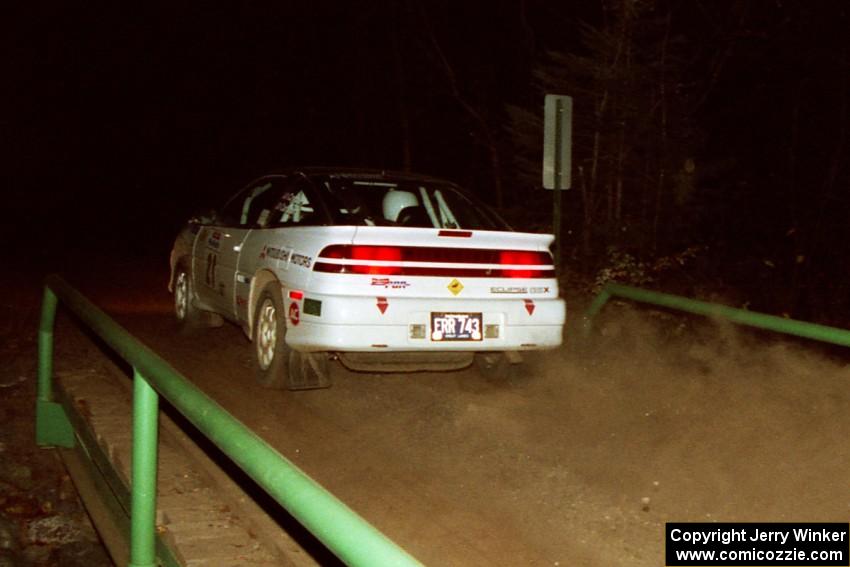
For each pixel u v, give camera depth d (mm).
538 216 14297
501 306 7066
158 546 4770
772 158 15984
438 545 4711
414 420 7012
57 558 6613
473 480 5703
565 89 13766
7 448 7680
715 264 13273
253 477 2580
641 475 5820
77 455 7312
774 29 15031
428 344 6777
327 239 6762
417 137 25641
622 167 13539
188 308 9719
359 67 25906
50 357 7590
